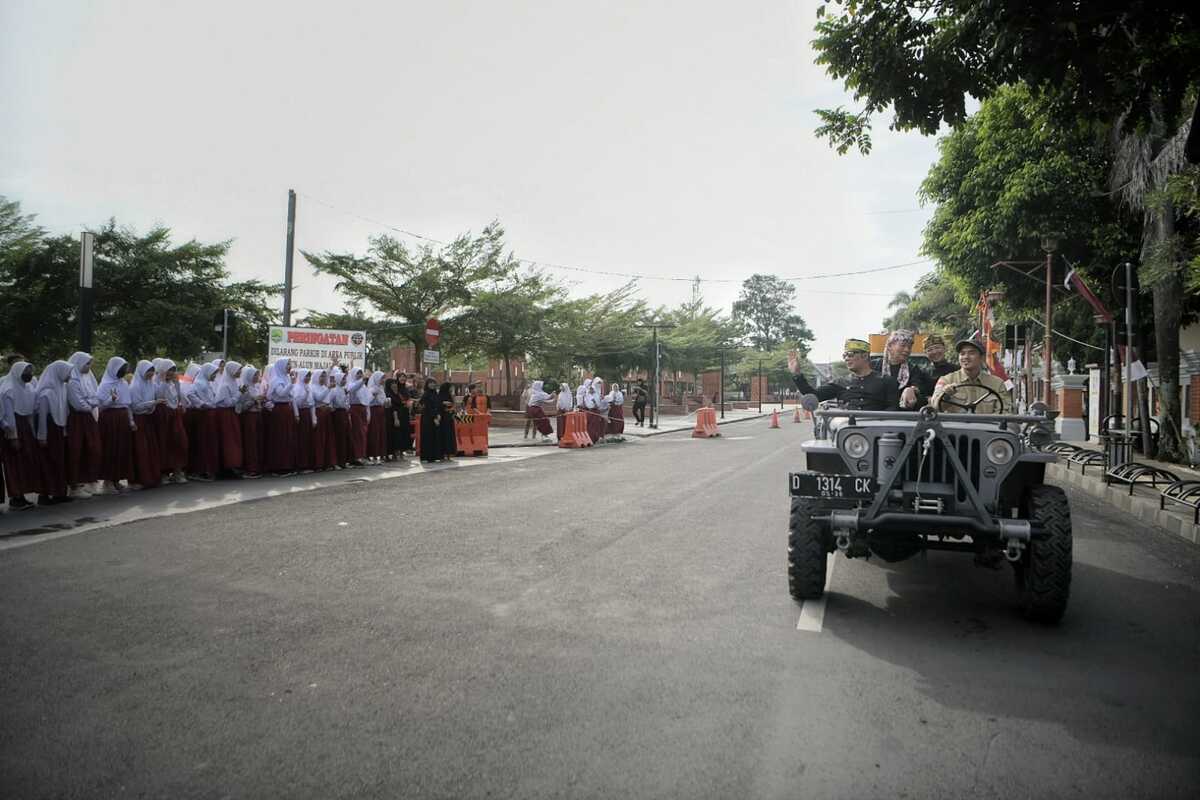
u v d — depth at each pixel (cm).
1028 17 697
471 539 814
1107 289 1947
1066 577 516
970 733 364
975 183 1931
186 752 343
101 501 1041
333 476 1375
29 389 964
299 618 534
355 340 2180
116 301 3266
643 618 539
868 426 573
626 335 4291
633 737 357
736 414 5644
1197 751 349
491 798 305
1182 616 561
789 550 572
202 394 1253
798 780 320
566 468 1579
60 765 331
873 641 495
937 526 519
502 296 3456
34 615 536
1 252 3180
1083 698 406
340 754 341
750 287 12875
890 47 842
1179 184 1191
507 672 436
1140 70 796
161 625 516
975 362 645
